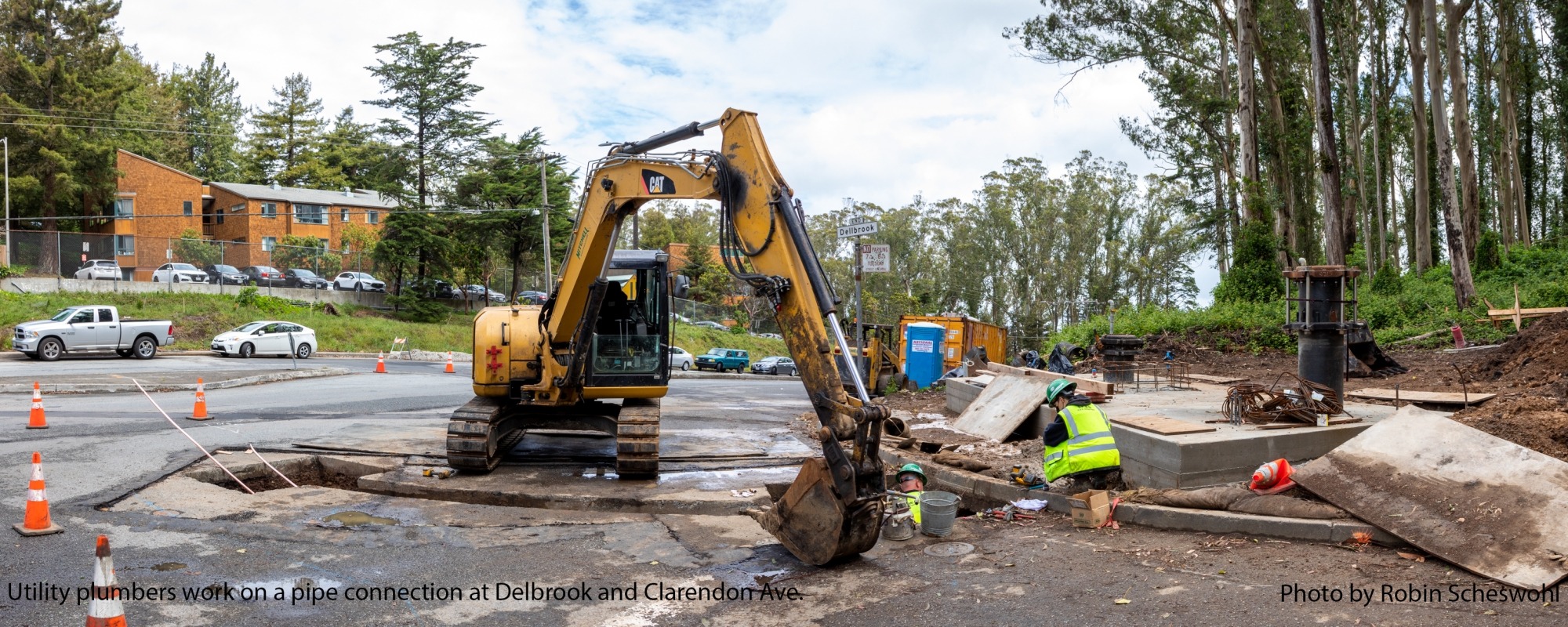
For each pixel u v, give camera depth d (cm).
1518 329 2094
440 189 5712
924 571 686
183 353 3444
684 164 885
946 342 2497
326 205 6134
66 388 1914
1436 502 678
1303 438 891
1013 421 1245
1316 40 2700
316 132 8238
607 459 1206
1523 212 4894
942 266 7988
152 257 4628
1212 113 4047
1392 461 738
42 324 2912
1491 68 5050
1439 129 2752
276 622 574
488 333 1116
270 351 3528
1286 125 3731
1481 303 2495
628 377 1087
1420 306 2781
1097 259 7575
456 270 5759
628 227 8738
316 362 3403
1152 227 7450
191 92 8856
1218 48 4366
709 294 7219
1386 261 3366
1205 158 4116
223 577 663
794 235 737
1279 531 723
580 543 787
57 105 5409
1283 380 1617
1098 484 867
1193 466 839
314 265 5116
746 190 788
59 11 5534
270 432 1354
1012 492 936
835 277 7469
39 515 760
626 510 948
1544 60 5178
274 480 1098
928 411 1672
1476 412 984
